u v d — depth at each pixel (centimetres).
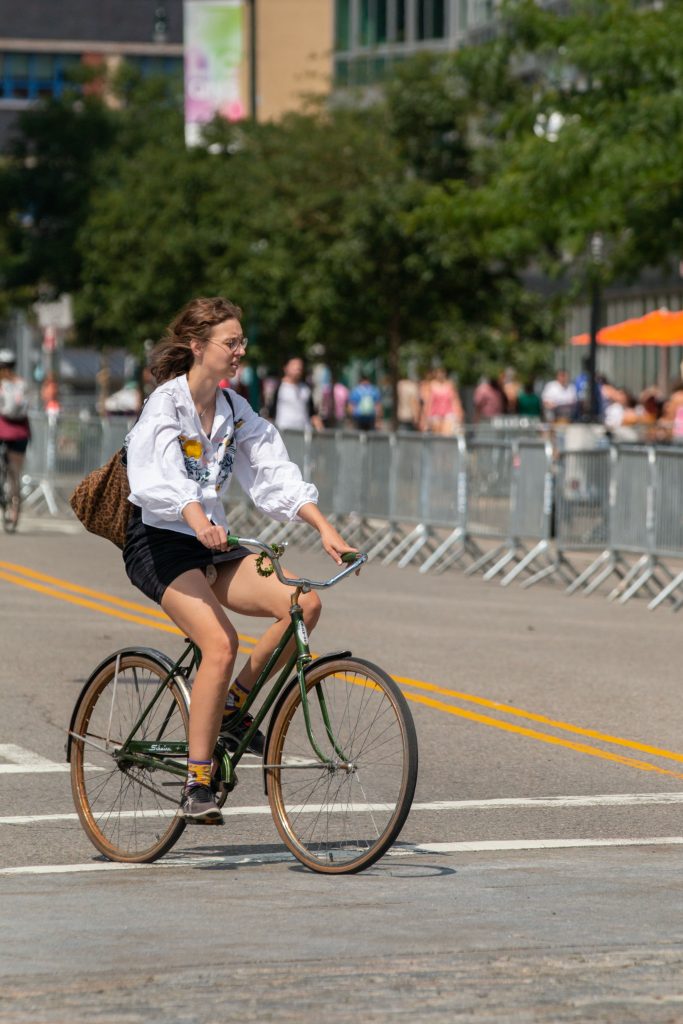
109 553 5181
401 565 5234
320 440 5706
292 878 1714
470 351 8281
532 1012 1216
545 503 4772
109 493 1741
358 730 1698
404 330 8375
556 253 8019
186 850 1859
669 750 2484
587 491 4612
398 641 3497
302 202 8112
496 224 6956
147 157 8788
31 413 6969
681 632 3778
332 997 1257
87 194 11538
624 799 2150
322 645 3412
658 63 6341
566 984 1295
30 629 3538
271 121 8625
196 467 1725
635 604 4359
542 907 1580
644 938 1458
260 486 1759
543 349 8681
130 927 1503
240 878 1716
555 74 6831
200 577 1719
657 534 4372
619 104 6431
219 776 1747
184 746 1755
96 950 1418
